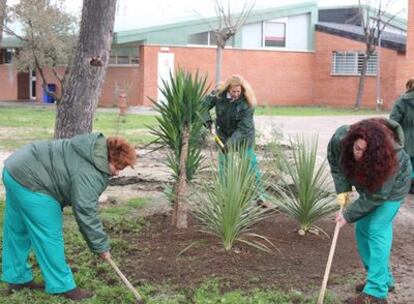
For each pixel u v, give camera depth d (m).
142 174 12.84
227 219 7.17
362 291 6.12
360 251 6.21
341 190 6.05
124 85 35.28
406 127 11.17
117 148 5.65
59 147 5.71
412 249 7.91
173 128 8.06
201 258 7.14
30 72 43.00
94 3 9.88
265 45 40.59
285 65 41.31
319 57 42.00
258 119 27.84
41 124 24.12
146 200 10.33
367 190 5.63
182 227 8.22
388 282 6.21
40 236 5.77
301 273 6.81
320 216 8.03
